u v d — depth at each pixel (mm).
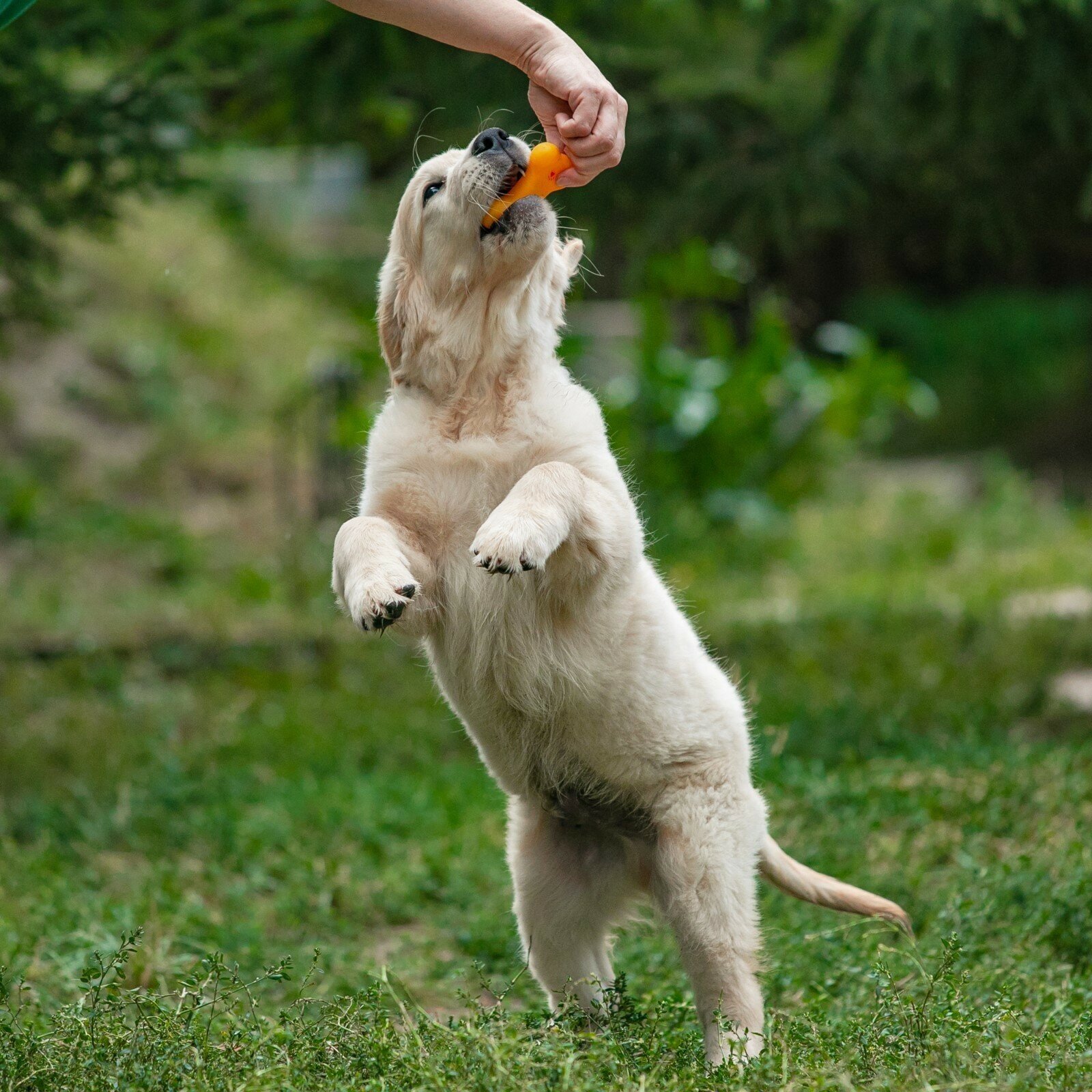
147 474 43844
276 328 52469
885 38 20094
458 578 11352
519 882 12156
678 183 23469
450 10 10672
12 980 12062
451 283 11570
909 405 46938
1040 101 20812
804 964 12594
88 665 29172
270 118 22953
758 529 40219
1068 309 65562
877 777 17438
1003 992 10328
